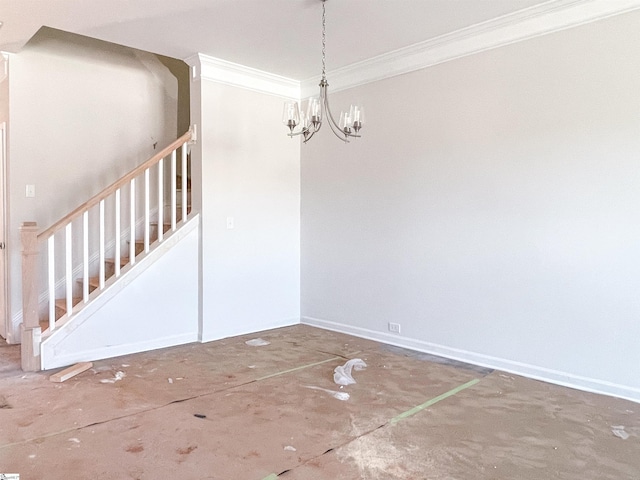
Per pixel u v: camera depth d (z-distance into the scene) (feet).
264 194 15.72
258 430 8.30
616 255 9.87
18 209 13.94
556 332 10.75
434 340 13.03
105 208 15.69
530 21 10.93
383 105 14.05
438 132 12.76
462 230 12.34
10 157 13.76
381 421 8.72
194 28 11.78
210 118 14.23
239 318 15.17
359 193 14.82
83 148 15.17
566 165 10.52
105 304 12.46
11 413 8.90
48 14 10.82
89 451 7.48
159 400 9.62
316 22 11.43
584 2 10.11
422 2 10.37
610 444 7.88
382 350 13.38
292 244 16.65
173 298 13.83
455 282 12.53
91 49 15.25
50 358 11.54
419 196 13.24
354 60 14.19
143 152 16.55
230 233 14.84
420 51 12.96
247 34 12.16
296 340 14.46
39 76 14.23
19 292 13.96
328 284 15.92
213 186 14.38
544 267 10.91
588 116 10.18
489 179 11.78
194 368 11.71
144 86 16.52
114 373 11.25
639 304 9.59
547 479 6.81
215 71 14.24
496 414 9.06
